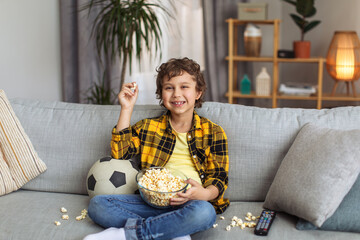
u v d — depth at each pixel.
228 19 4.17
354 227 1.61
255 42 4.00
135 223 1.63
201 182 1.94
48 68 3.97
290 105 4.50
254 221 1.75
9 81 3.83
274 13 4.48
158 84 2.04
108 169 1.86
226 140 1.95
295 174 1.71
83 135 2.09
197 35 4.33
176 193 1.67
